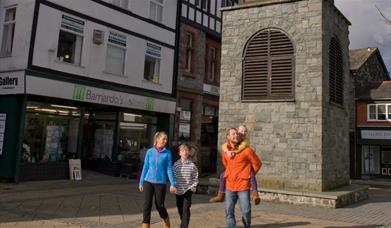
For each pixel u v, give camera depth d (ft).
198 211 32.01
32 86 44.42
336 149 44.57
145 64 60.95
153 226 25.57
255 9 45.55
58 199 35.14
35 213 28.45
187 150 23.38
